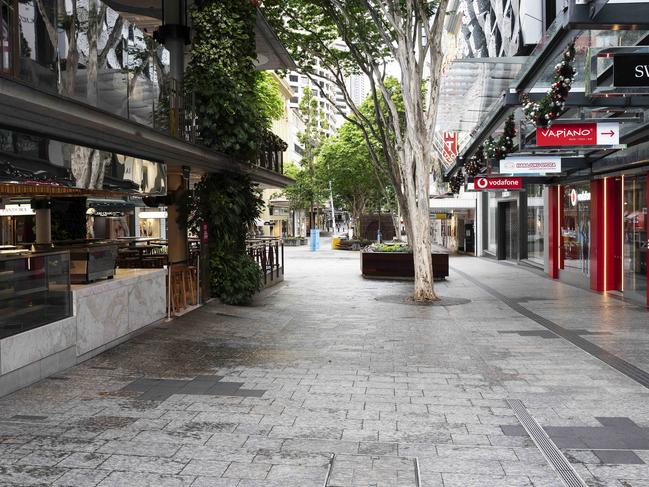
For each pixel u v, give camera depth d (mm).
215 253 13922
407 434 5418
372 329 11539
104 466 4578
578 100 10406
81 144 8102
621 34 10492
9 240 19422
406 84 15469
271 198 65938
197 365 8117
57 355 7422
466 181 20797
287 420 5793
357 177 48938
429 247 16016
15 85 5629
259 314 13234
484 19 31625
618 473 4508
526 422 5773
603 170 15844
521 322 12281
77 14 7895
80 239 14438
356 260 34406
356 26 17781
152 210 28469
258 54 19859
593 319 12477
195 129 12875
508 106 11602
